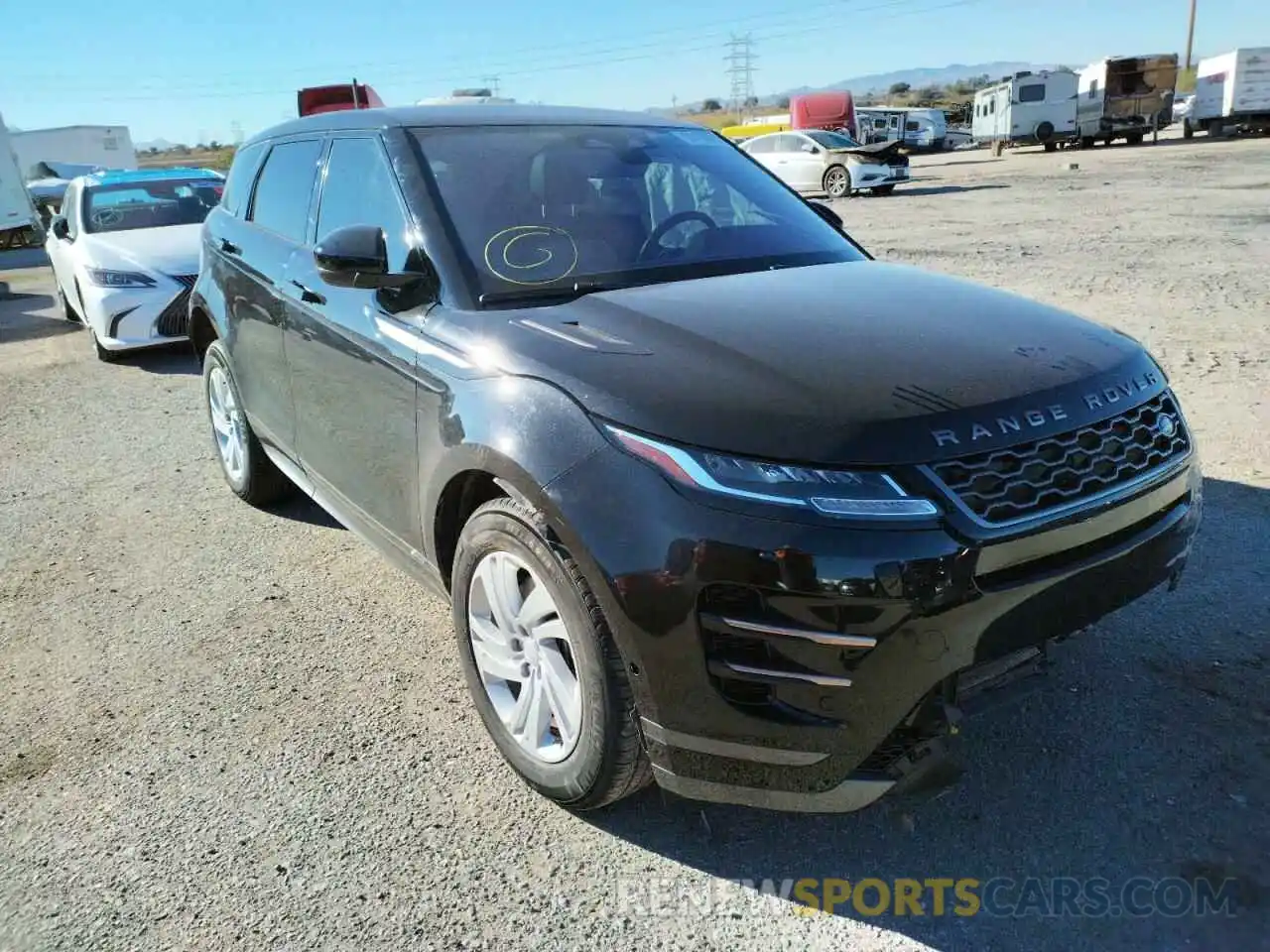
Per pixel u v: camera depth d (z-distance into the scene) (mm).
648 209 3398
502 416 2473
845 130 31016
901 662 2064
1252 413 5434
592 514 2213
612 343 2506
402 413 2963
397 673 3381
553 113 3812
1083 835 2490
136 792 2791
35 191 27484
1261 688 3035
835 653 2047
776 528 2041
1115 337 2750
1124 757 2764
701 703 2160
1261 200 15297
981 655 2135
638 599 2146
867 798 2201
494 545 2566
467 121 3549
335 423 3480
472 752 2928
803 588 2025
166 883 2445
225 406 4988
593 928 2271
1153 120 34781
